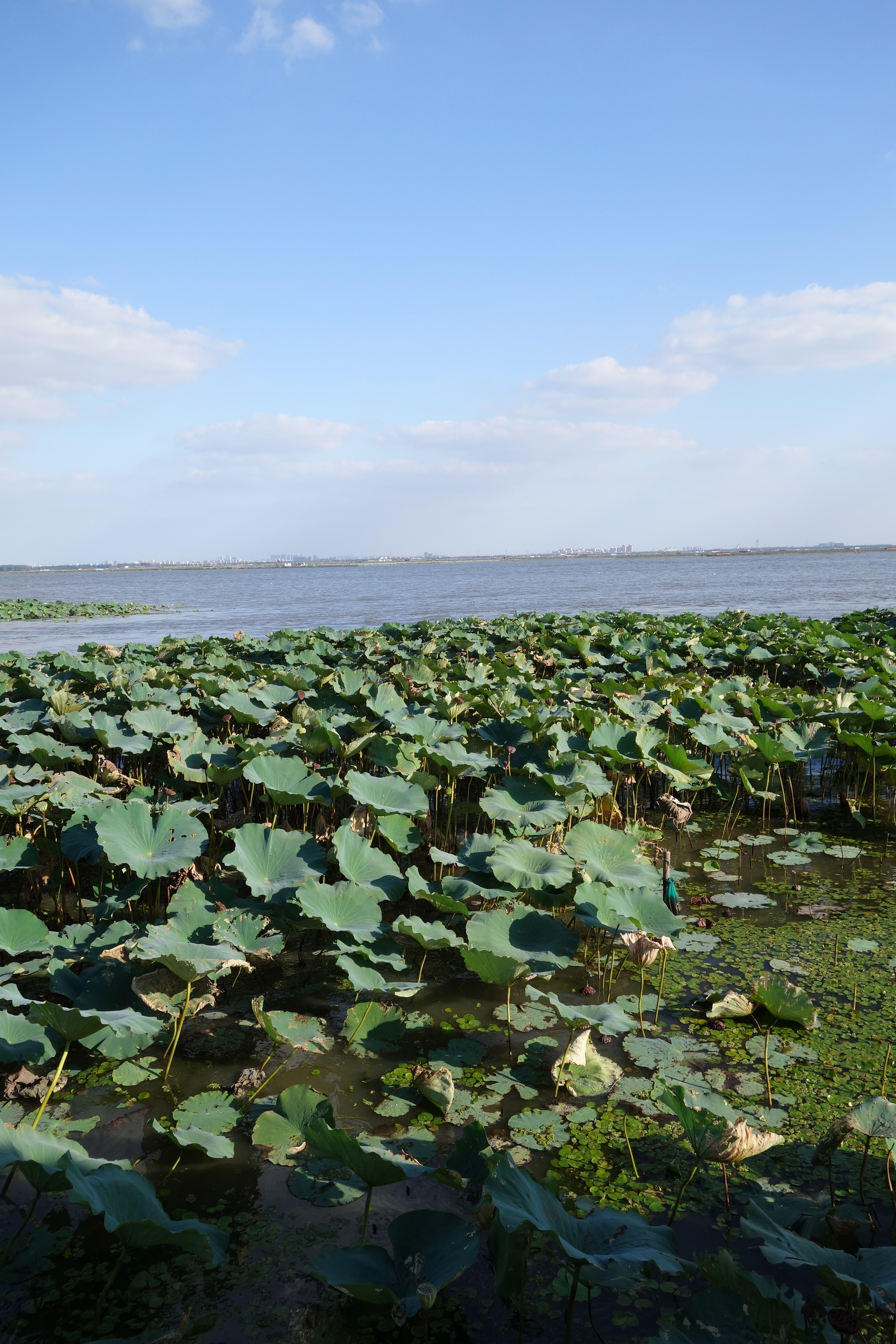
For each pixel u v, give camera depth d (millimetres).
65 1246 3703
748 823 10156
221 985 6215
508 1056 5250
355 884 6297
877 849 9133
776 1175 4137
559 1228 3133
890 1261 3068
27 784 8461
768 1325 2826
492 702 11031
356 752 9172
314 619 43375
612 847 7246
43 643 33156
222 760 8688
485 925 5871
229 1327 3266
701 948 6738
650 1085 4918
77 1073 5070
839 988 6039
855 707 11289
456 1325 3307
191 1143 3967
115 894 6367
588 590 65375
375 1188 4086
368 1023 5480
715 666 17219
